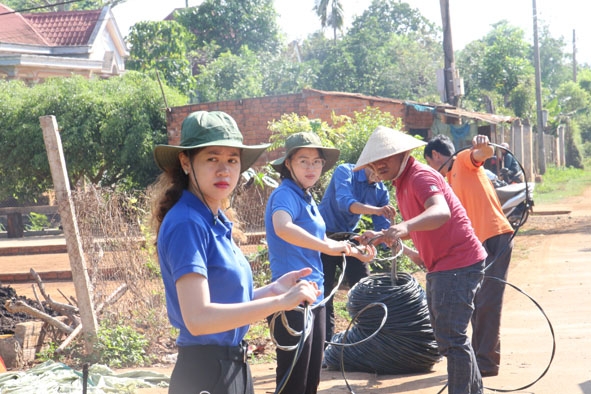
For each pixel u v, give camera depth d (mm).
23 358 8211
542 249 15648
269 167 12656
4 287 9953
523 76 52438
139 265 8867
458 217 5383
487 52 53625
